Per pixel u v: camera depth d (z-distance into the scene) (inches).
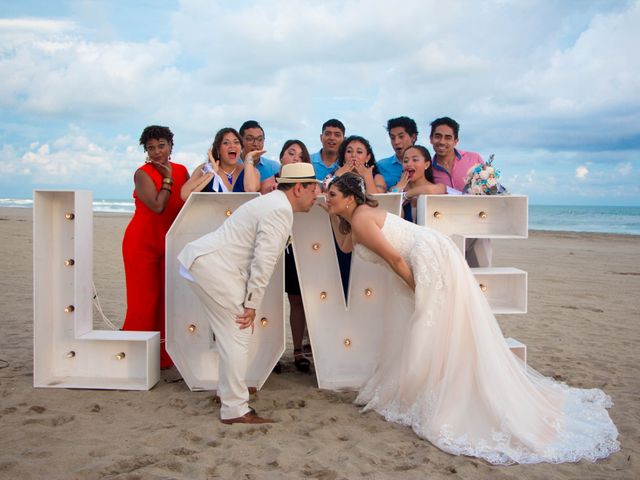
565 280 507.8
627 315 351.9
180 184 210.7
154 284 207.5
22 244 640.4
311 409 172.4
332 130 234.8
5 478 123.0
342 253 213.2
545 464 138.0
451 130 223.5
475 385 156.3
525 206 194.5
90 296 198.7
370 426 158.9
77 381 191.9
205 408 171.3
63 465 129.8
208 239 161.2
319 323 198.7
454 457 140.4
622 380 212.4
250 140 234.1
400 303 175.3
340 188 167.3
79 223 189.3
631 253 779.4
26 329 263.3
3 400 174.1
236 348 158.7
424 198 193.9
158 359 196.2
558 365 233.8
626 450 146.5
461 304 160.9
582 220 2210.9
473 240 210.7
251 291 156.4
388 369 175.9
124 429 152.6
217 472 128.1
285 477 125.4
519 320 334.6
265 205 158.7
